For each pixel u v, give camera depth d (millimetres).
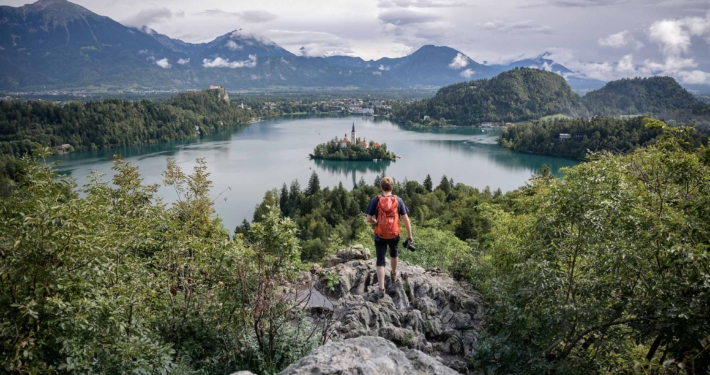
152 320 6781
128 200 9125
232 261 6918
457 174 140250
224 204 102625
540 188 11367
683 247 6191
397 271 10234
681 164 8461
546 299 7309
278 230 6949
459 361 7414
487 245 18703
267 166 153125
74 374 5039
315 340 6965
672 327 5945
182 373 5910
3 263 5051
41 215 5270
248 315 6773
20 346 4711
